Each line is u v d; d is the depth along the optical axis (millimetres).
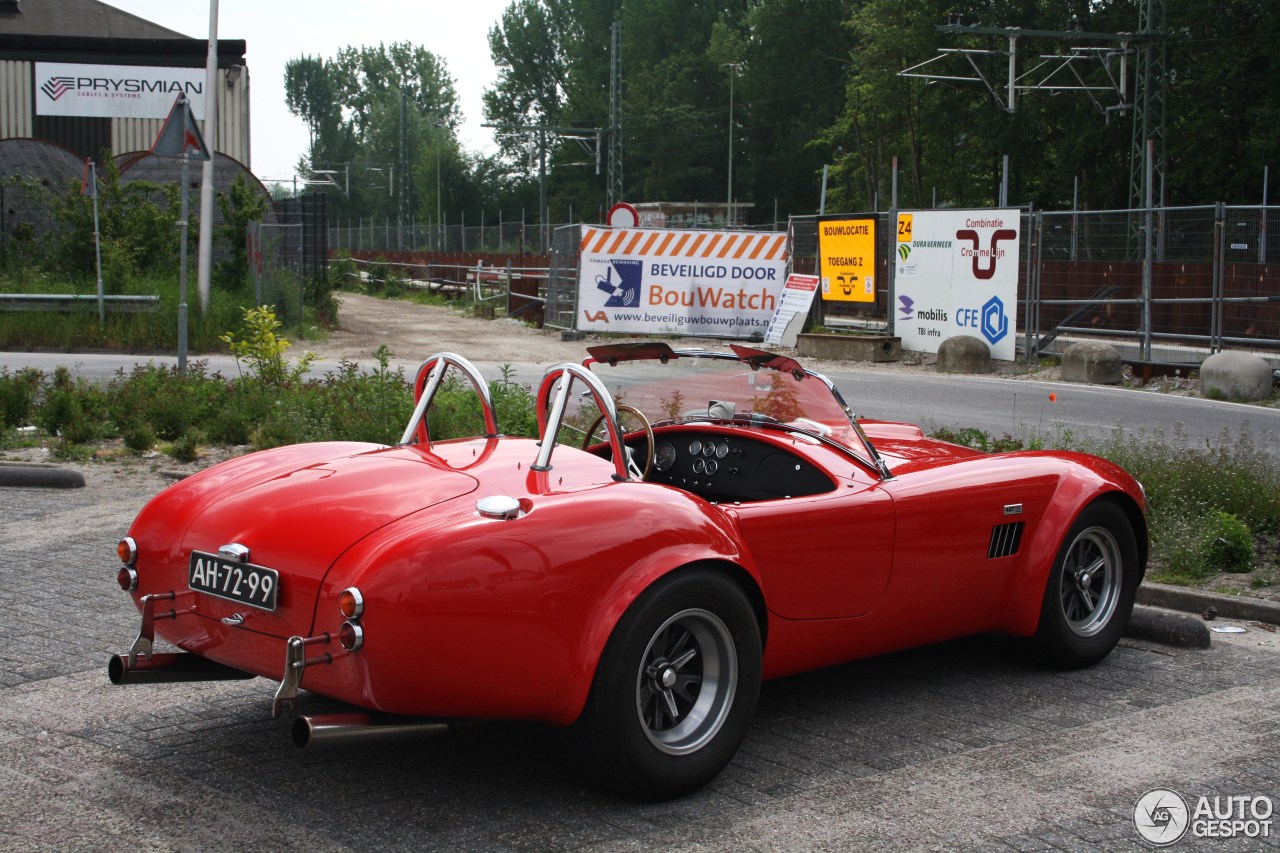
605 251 23000
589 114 90875
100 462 9164
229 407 10469
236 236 23656
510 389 10945
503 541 3221
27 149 25125
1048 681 4742
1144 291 16906
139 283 21344
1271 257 17969
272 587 3326
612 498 3488
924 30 52094
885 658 5070
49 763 3762
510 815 3420
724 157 85688
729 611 3604
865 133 65188
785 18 81125
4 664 4691
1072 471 4832
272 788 3594
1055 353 18922
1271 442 11023
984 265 19203
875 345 20203
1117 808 3500
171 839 3229
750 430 4621
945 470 4535
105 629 5160
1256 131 42500
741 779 3715
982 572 4547
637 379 4727
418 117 109688
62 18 32156
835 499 4086
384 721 3266
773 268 23219
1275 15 41906
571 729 3406
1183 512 7109
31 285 20875
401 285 44844
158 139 11742
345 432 9375
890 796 3580
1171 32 43500
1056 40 48062
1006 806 3508
